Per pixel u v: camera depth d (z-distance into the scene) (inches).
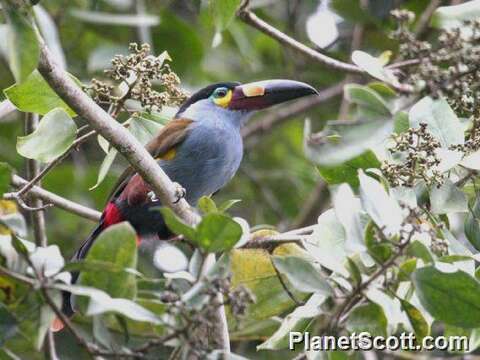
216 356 315.0
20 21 322.7
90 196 645.9
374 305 339.9
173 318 326.6
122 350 315.0
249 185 690.8
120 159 650.8
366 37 652.1
